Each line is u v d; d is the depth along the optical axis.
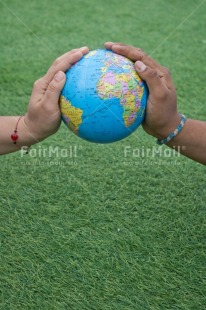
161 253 2.13
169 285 1.98
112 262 2.09
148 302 1.91
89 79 1.63
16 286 1.98
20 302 1.91
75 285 1.99
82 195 2.48
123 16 4.87
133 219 2.33
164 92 1.57
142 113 1.67
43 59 3.99
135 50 1.70
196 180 2.61
